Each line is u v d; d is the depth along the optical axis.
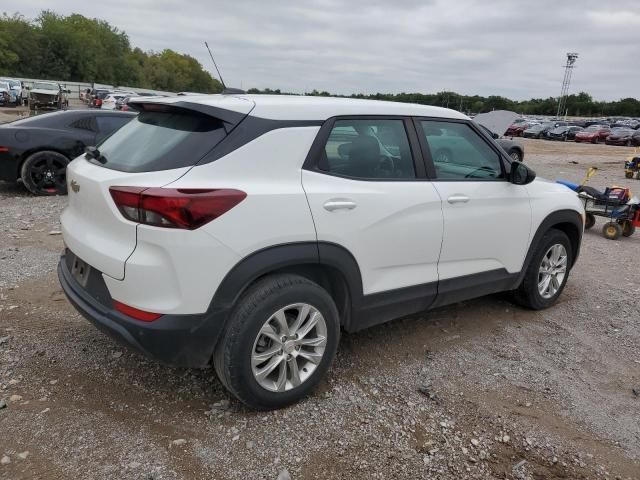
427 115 3.82
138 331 2.72
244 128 2.89
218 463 2.71
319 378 3.26
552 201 4.66
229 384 2.93
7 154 8.57
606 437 3.11
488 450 2.93
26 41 86.25
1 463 2.61
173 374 3.50
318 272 3.27
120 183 2.75
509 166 4.30
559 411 3.34
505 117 21.00
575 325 4.68
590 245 8.00
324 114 3.20
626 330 4.62
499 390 3.54
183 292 2.69
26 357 3.59
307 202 3.00
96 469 2.62
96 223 2.96
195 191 2.66
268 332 2.96
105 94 45.84
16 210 7.72
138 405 3.15
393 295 3.55
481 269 4.15
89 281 3.04
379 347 4.04
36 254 5.71
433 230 3.67
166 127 3.07
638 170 18.23
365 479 2.66
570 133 48.81
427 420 3.16
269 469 2.69
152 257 2.67
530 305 4.84
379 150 3.49
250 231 2.79
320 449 2.85
